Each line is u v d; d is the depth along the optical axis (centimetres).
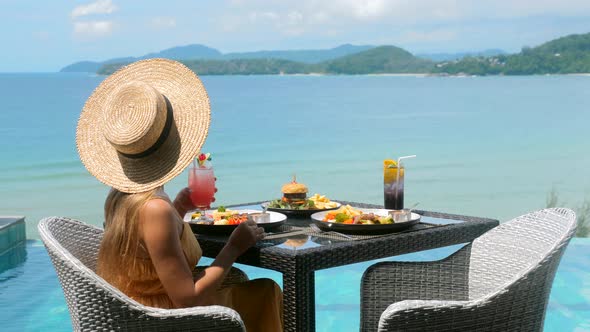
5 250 647
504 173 1902
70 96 6600
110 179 230
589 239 679
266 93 7350
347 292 497
